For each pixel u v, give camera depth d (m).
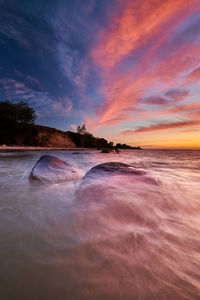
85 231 1.13
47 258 0.83
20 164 6.09
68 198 1.87
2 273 0.72
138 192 1.84
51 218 1.33
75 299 0.62
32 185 2.51
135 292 0.65
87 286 0.67
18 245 0.94
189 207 1.65
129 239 1.03
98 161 9.05
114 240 1.01
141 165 6.74
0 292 0.64
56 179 2.73
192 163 7.80
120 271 0.75
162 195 1.85
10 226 1.18
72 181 2.76
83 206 1.60
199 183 2.77
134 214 1.42
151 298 0.63
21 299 0.62
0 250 0.88
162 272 0.75
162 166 6.34
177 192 2.13
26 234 1.07
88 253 0.88
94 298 0.62
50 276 0.72
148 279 0.71
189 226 1.26
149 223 1.29
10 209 1.54
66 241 0.99
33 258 0.82
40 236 1.05
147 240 1.02
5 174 3.65
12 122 39.75
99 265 0.78
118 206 1.54
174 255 0.87
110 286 0.67
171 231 1.17
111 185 1.99
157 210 1.52
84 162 8.34
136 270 0.75
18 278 0.70
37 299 0.62
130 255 0.86
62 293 0.64
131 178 2.18
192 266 0.79
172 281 0.70
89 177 2.36
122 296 0.63
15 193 2.09
